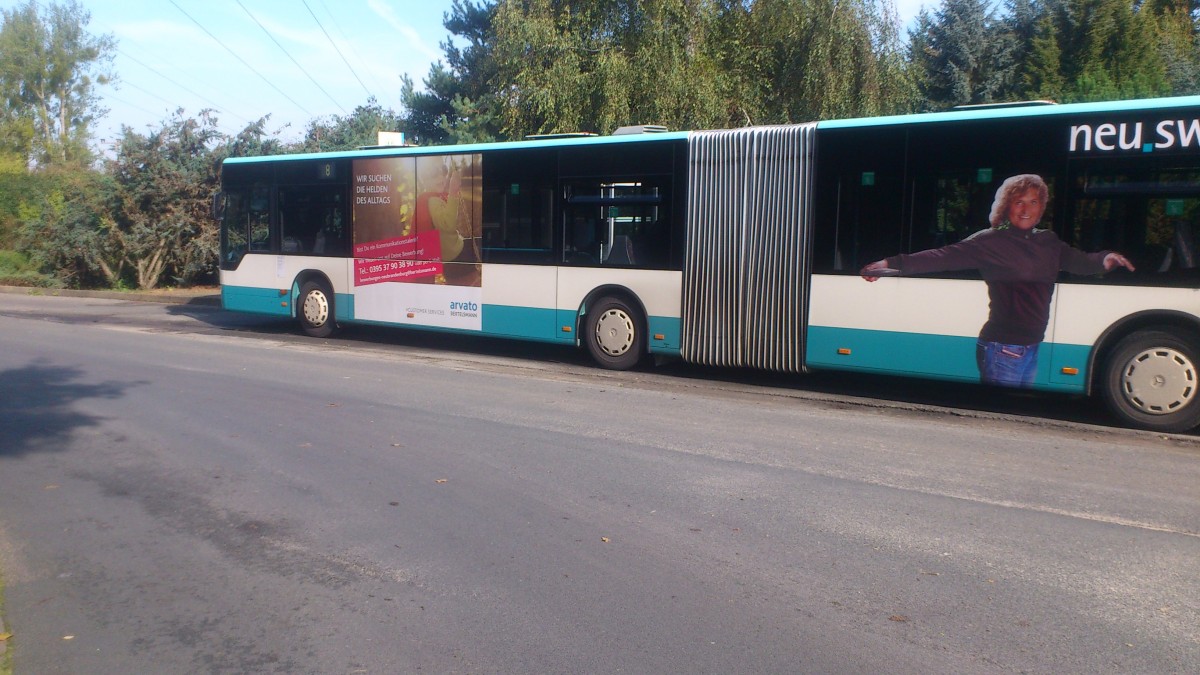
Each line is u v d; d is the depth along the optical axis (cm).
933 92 2544
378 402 978
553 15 2111
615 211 1202
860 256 1024
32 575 520
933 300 980
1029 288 927
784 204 1073
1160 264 870
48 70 5344
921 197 986
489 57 3244
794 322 1068
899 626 447
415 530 584
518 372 1198
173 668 412
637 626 448
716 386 1112
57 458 754
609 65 1972
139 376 1127
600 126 2020
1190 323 859
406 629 447
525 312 1287
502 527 589
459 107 3141
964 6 2509
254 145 2538
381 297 1443
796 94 2045
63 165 4612
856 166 1025
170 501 645
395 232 1420
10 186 3353
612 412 939
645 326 1188
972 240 957
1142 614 461
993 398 1059
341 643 434
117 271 2508
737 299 1106
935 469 726
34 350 1345
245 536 576
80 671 410
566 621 454
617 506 630
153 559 541
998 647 425
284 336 1565
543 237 1264
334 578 510
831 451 782
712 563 528
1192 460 766
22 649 431
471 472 710
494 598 482
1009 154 936
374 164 1434
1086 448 805
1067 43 2305
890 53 2017
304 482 686
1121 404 892
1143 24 2220
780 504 634
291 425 867
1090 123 895
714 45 2073
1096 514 616
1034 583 499
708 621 454
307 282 1538
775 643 430
